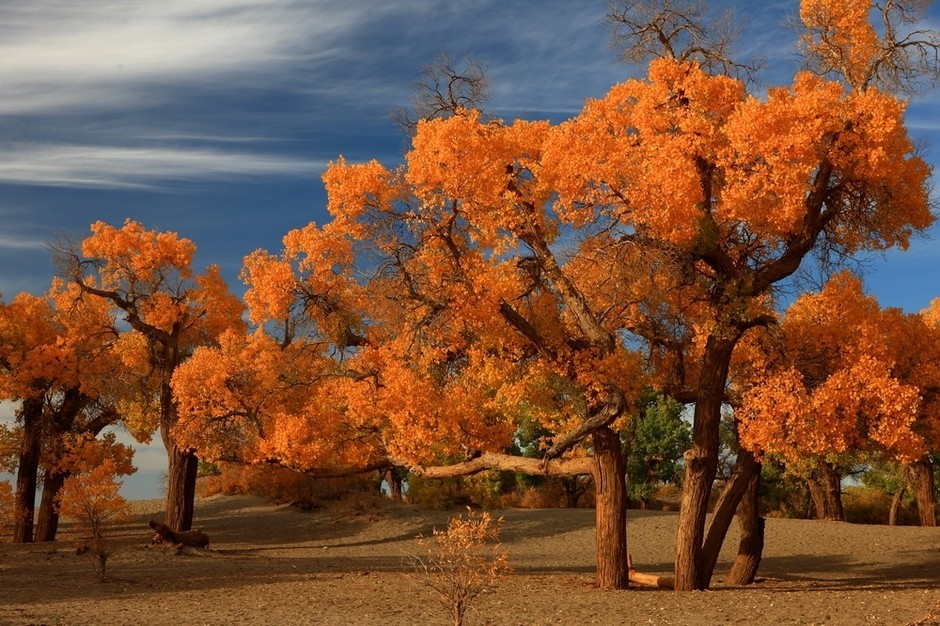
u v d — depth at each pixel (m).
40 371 33.88
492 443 20.22
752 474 20.03
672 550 30.55
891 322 18.89
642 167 17.19
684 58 18.20
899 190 18.19
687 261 18.12
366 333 23.27
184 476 32.22
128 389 34.78
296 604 15.70
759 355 19.14
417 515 38.19
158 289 33.50
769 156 16.28
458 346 19.77
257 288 23.75
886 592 17.64
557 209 18.14
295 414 26.77
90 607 15.03
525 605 15.62
